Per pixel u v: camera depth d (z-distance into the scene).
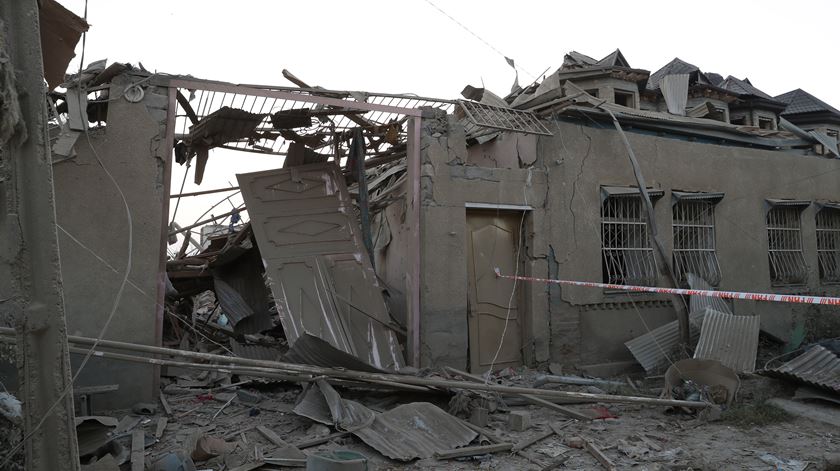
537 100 8.85
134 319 6.23
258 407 6.05
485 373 8.08
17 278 2.58
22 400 2.58
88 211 6.10
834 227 12.33
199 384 6.88
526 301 8.62
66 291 5.96
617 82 13.91
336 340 7.43
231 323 8.68
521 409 6.41
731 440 5.44
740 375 7.66
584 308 8.87
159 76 6.49
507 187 8.45
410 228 7.92
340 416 5.37
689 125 10.21
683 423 5.98
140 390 6.18
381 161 9.52
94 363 6.00
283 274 7.77
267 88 6.90
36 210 2.62
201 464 4.60
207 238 12.98
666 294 9.52
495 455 5.03
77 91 6.06
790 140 11.83
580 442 5.29
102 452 4.53
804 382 6.59
